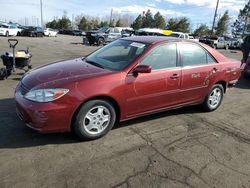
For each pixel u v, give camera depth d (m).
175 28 69.56
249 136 4.54
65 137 3.97
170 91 4.63
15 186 2.85
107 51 4.83
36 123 3.51
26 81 3.90
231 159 3.72
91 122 3.86
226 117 5.40
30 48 17.06
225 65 5.52
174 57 4.68
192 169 3.40
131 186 2.99
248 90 8.00
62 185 2.92
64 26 78.50
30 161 3.32
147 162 3.49
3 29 30.94
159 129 4.54
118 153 3.66
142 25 76.56
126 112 4.20
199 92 5.18
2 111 4.80
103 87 3.79
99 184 2.98
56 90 3.51
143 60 4.26
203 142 4.18
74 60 4.81
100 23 84.12
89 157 3.51
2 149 3.55
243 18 66.06
